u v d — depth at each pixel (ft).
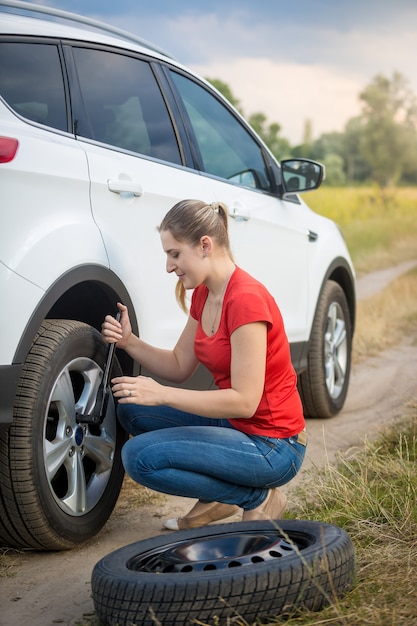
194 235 10.54
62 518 10.98
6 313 9.93
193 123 14.85
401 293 41.96
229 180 15.57
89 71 12.59
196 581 8.32
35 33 11.73
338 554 8.95
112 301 12.03
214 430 10.69
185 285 10.80
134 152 13.01
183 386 13.84
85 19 13.41
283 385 10.89
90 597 10.00
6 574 10.66
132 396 10.15
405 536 10.87
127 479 14.69
